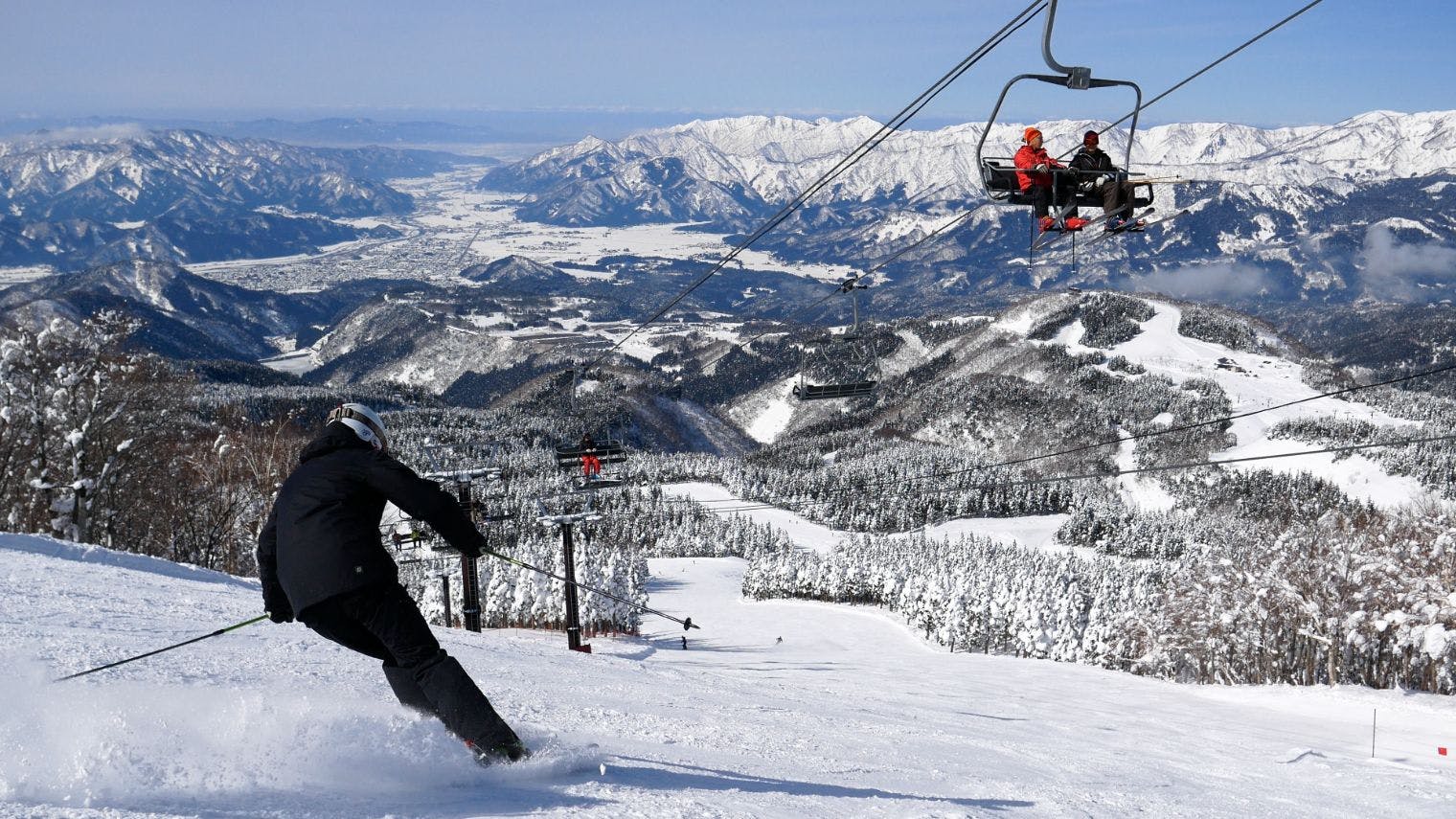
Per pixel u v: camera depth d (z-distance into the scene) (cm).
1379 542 3250
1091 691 2512
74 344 3716
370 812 295
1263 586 3606
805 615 10500
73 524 3709
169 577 1608
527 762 390
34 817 249
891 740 752
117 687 434
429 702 406
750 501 19100
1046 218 1092
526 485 13000
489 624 7731
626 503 17162
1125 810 531
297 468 402
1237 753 1068
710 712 786
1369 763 988
